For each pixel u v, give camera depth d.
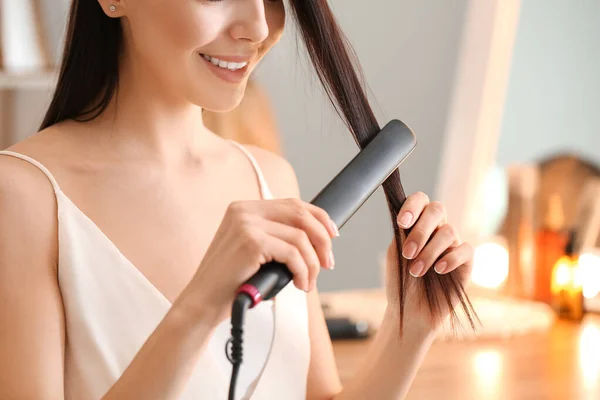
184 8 1.15
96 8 1.26
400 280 1.32
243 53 1.18
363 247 3.12
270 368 1.33
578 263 2.51
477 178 2.83
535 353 2.14
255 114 2.67
